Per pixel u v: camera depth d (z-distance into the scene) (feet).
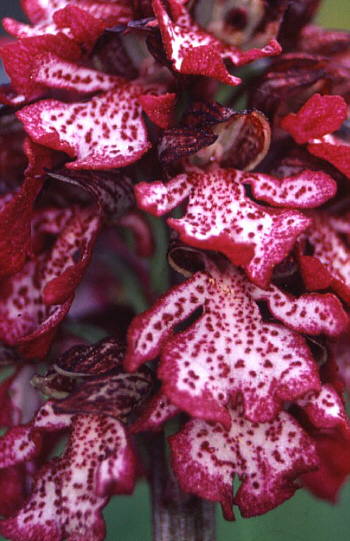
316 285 0.39
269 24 0.39
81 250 0.41
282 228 0.39
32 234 0.41
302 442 0.40
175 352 0.39
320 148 0.39
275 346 0.39
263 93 0.40
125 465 0.40
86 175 0.39
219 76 0.38
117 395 0.40
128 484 0.39
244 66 0.40
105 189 0.40
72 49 0.39
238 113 0.39
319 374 0.40
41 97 0.40
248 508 0.39
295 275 0.41
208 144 0.39
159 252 0.41
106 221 0.41
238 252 0.37
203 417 0.38
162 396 0.39
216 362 0.39
